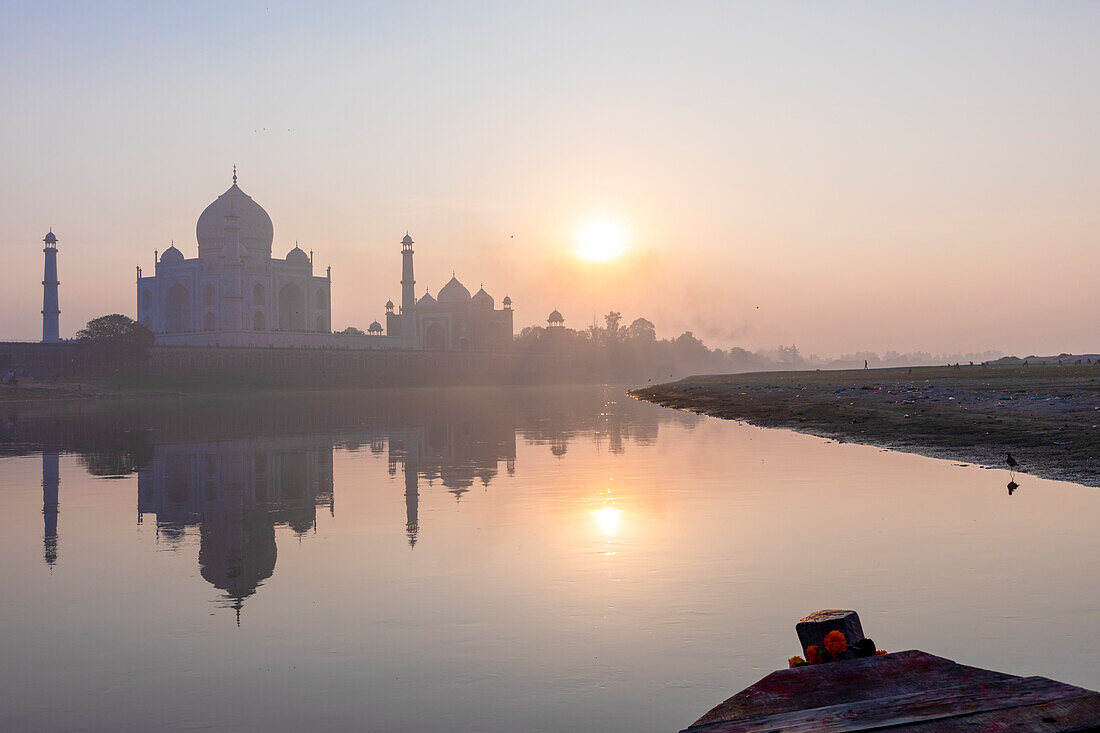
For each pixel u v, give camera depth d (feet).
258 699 32.04
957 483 75.46
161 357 453.58
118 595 46.78
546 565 50.96
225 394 437.99
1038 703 15.56
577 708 30.37
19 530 65.10
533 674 33.73
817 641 21.36
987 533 55.26
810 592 43.47
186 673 34.88
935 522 59.26
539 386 597.93
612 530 60.34
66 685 33.78
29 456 119.75
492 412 222.28
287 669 35.06
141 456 117.91
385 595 45.60
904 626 37.32
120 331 431.43
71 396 376.68
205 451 123.65
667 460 100.83
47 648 38.22
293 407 269.23
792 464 92.73
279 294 614.34
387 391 469.98
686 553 52.75
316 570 51.42
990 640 35.19
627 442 126.82
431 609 42.83
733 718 16.33
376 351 562.25
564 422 175.42
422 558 53.67
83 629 40.91
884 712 15.69
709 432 141.79
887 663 18.33
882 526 58.65
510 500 74.69
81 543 60.39
